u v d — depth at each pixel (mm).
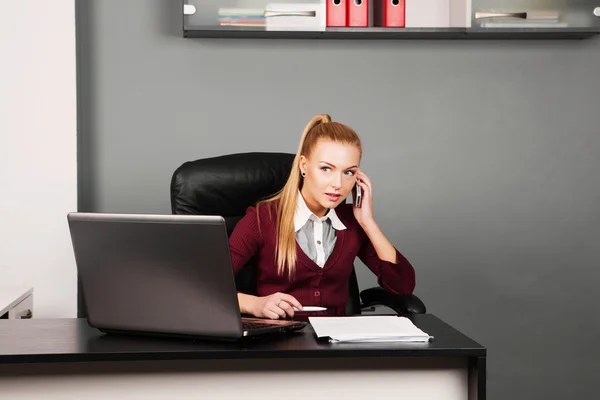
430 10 3168
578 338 3480
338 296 2221
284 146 3342
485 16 3168
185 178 2338
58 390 1375
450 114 3391
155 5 3266
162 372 1385
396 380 1415
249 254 2182
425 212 3404
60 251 3041
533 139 3430
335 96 3348
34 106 3021
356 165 2102
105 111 3268
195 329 1458
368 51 3348
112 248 1478
